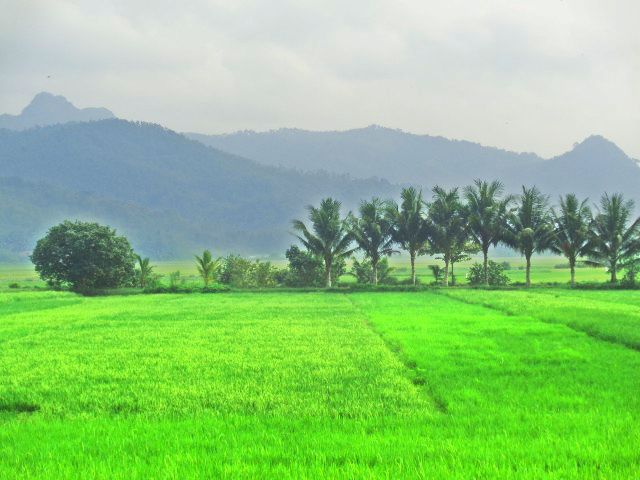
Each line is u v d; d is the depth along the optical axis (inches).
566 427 416.5
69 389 552.4
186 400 507.2
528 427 417.7
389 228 2314.2
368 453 366.6
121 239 2379.4
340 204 2303.2
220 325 1055.6
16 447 394.9
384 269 2630.4
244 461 364.8
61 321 1152.2
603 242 2193.7
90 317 1229.7
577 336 866.8
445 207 2265.0
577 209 2233.0
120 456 375.9
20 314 1310.3
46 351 770.2
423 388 559.8
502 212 2271.2
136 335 919.0
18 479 335.6
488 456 357.4
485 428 419.5
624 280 2153.1
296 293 2106.3
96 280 2306.8
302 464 354.3
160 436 412.2
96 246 2282.2
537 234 2229.3
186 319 1173.7
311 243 2277.3
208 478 334.3
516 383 558.6
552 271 4554.6
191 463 358.6
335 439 399.9
